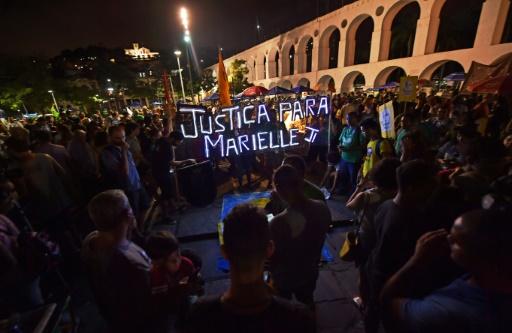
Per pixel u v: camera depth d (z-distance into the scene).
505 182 2.03
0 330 1.78
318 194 2.68
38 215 3.67
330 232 4.56
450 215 1.78
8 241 2.35
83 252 1.82
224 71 7.79
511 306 0.89
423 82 19.84
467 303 0.95
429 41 22.11
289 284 2.13
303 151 8.70
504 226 0.90
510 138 3.69
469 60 18.97
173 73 47.09
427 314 1.01
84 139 4.88
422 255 1.21
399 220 1.80
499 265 0.88
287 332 0.97
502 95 6.82
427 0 21.47
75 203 4.19
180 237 4.53
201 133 5.80
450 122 6.02
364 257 2.54
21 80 28.70
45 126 6.85
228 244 1.02
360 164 5.39
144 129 7.14
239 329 0.97
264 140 6.34
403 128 4.86
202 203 5.54
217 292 3.40
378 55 26.06
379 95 14.90
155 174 5.04
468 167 2.79
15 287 2.42
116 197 1.74
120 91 56.25
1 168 3.64
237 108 6.45
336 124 7.90
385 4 24.70
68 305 2.62
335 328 2.82
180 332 2.03
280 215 2.04
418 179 1.75
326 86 35.38
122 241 1.79
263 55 50.84
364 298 2.66
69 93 37.59
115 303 1.74
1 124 7.25
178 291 1.99
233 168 7.14
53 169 3.81
